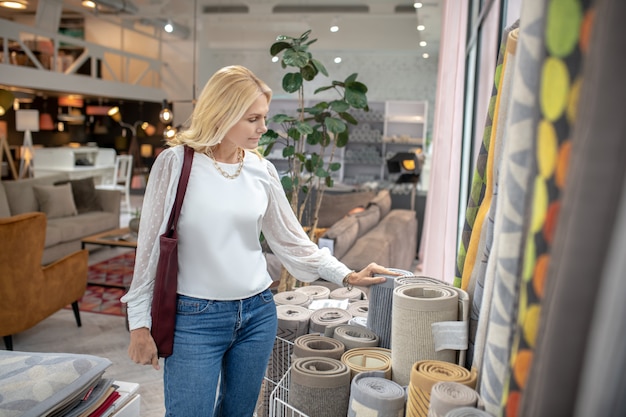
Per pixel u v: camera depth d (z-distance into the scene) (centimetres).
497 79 140
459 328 138
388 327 177
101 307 478
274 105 1302
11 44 1104
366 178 1202
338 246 358
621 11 51
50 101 1333
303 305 217
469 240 153
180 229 151
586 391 58
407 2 1018
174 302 149
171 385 154
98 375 190
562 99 61
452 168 364
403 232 525
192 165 152
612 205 53
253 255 160
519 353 71
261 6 1060
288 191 316
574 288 56
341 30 1208
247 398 167
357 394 140
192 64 1284
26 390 174
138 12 1060
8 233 336
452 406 110
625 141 52
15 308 350
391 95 1287
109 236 566
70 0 1098
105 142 1402
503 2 258
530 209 70
